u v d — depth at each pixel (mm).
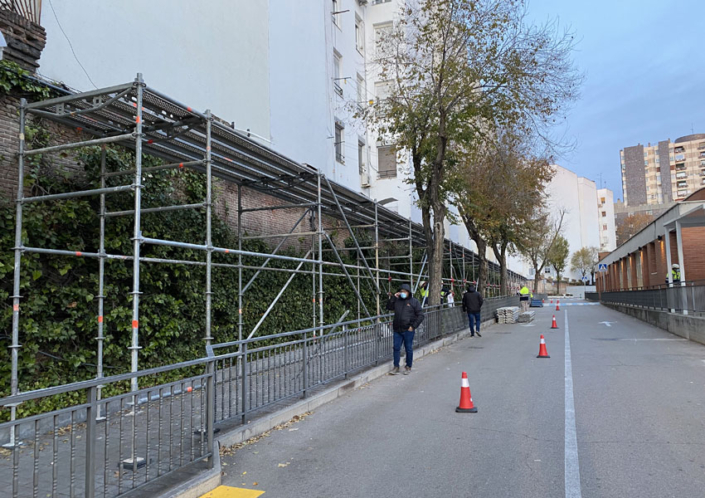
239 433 6098
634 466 5051
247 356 6543
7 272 6570
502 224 26297
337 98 22062
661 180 145125
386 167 27859
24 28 7414
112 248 8062
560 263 76812
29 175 7117
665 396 8031
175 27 12258
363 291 18203
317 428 6738
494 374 10414
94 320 7766
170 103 6598
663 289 19641
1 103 7008
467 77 14906
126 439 4316
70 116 6676
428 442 6012
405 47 20453
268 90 16172
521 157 22781
